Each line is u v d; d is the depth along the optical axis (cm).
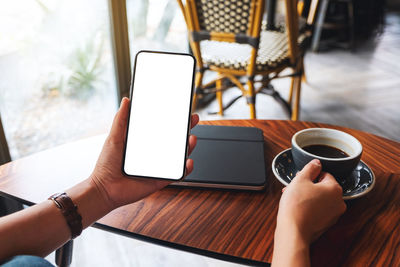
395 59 308
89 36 170
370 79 266
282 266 39
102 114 191
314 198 46
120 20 168
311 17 179
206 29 148
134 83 54
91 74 179
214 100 229
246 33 141
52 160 69
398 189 61
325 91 244
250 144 72
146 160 52
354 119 209
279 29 189
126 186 51
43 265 32
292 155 62
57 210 45
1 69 142
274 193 61
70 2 158
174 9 205
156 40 204
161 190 61
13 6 138
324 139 62
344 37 348
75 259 112
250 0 131
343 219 54
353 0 331
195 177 61
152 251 117
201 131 77
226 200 59
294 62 160
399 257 48
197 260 114
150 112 54
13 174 64
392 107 224
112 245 118
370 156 71
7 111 149
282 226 43
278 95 194
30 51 151
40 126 164
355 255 48
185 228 53
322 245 49
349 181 60
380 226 53
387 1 500
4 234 41
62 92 171
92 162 68
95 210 49
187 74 54
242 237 51
